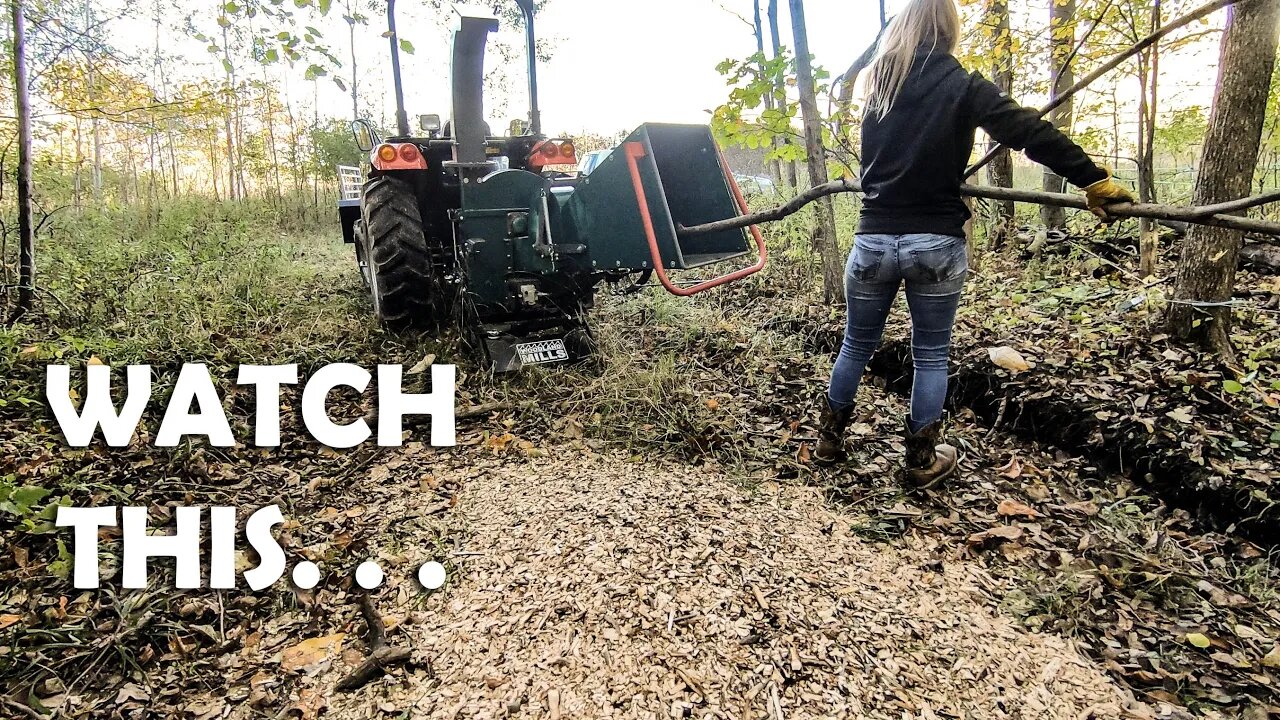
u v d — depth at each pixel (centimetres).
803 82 394
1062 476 255
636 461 268
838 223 564
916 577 199
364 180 442
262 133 1396
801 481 253
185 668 168
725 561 195
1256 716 152
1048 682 161
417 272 380
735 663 158
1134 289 358
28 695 157
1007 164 497
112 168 1172
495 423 305
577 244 313
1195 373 269
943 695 154
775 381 345
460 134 351
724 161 269
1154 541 215
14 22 358
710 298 464
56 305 370
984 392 306
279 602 190
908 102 203
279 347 352
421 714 150
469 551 207
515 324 358
